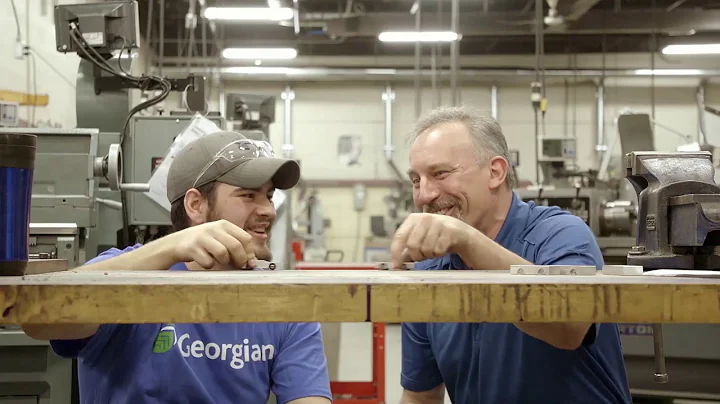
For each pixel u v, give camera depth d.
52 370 1.74
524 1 6.57
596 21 6.12
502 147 1.30
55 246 1.73
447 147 1.24
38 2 3.82
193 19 4.75
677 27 6.11
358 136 7.84
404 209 7.74
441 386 1.42
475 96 7.75
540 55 4.97
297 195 7.75
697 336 2.60
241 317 0.57
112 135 2.39
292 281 0.58
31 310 0.57
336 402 3.46
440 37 5.87
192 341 1.07
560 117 7.67
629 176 1.04
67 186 1.92
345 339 5.59
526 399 1.17
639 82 7.58
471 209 1.25
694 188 0.95
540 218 1.29
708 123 4.02
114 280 0.59
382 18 5.98
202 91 2.68
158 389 1.04
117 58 2.48
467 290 0.58
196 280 0.59
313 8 6.64
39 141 1.93
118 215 2.34
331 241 7.79
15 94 3.48
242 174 1.12
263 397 1.12
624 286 0.58
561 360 1.14
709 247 0.90
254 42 7.09
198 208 1.16
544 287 0.58
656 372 1.14
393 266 0.90
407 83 7.82
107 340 1.04
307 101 7.84
